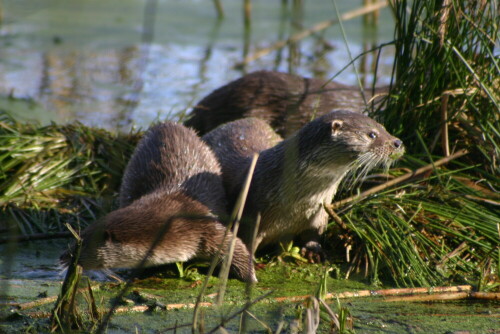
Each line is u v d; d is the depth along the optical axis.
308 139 15.41
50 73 29.25
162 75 29.20
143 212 14.80
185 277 14.99
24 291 13.92
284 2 41.09
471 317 13.16
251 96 22.00
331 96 21.91
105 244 14.11
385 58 31.59
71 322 12.28
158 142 17.31
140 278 14.91
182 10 40.62
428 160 17.36
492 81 17.23
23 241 16.67
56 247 16.53
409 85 17.47
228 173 17.22
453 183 16.58
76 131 20.72
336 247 16.42
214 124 22.23
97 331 11.42
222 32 36.34
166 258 14.59
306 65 30.66
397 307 13.60
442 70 17.03
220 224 15.31
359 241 15.92
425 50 17.30
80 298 13.56
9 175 19.03
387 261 15.04
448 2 16.64
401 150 15.88
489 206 16.09
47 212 17.84
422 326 12.70
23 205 17.95
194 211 15.41
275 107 21.86
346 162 15.57
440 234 15.84
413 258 14.94
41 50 32.56
